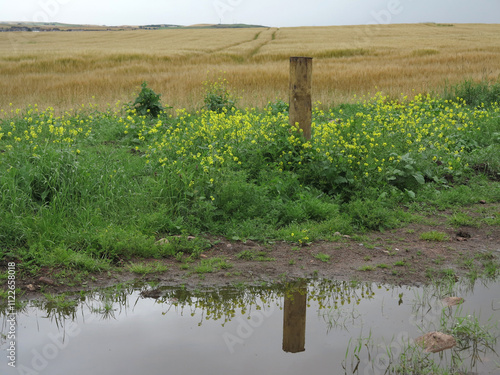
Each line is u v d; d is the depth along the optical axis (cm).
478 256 555
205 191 653
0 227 540
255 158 762
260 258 545
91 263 506
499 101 1509
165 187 646
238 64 2875
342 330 407
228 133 834
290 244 587
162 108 1262
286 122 816
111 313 437
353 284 494
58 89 1756
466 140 1016
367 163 729
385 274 514
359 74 2023
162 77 2014
